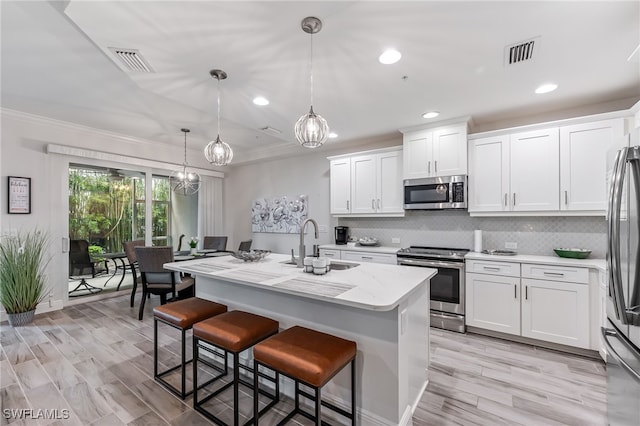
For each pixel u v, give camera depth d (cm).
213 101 283
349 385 177
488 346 280
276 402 194
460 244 369
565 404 193
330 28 174
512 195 309
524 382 219
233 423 175
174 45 189
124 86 288
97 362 247
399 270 218
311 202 511
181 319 199
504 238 342
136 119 384
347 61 213
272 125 359
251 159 557
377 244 419
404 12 161
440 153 345
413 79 242
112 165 450
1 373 230
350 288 166
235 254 276
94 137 428
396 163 388
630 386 143
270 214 564
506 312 289
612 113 260
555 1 154
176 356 258
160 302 403
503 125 343
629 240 144
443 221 381
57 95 308
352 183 424
